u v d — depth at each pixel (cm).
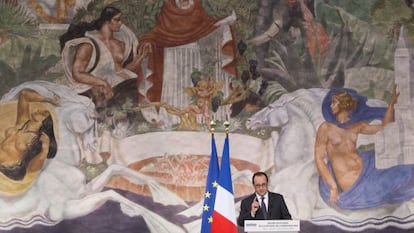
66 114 1634
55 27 1659
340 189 1620
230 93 1647
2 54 1650
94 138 1628
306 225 1608
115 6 1667
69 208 1600
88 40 1656
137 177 1616
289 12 1673
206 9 1670
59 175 1614
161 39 1661
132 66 1652
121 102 1641
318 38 1666
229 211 1277
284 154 1630
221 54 1659
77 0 1667
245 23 1667
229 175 1298
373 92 1653
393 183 1622
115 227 1597
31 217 1597
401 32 1666
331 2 1677
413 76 1656
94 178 1614
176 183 1616
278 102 1647
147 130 1633
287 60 1659
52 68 1648
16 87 1642
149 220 1602
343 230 1606
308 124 1641
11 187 1606
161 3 1670
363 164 1628
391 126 1639
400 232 1608
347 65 1659
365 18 1670
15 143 1620
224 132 1634
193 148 1628
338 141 1634
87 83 1645
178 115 1639
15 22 1659
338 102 1648
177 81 1648
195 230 1600
